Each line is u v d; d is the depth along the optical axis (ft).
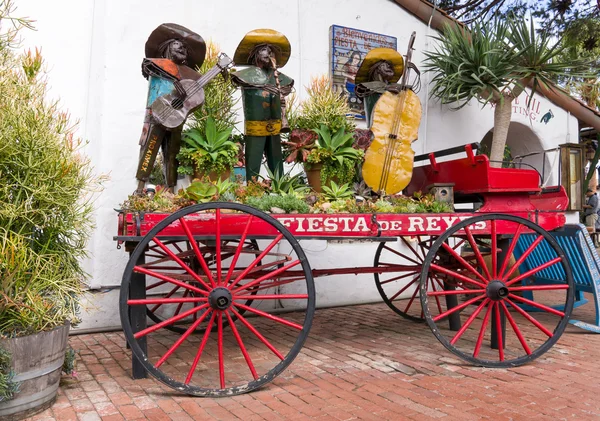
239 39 20.24
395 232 13.21
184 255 13.21
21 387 9.63
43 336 9.94
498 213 13.56
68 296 10.81
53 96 17.08
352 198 14.39
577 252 18.28
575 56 31.86
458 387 11.55
